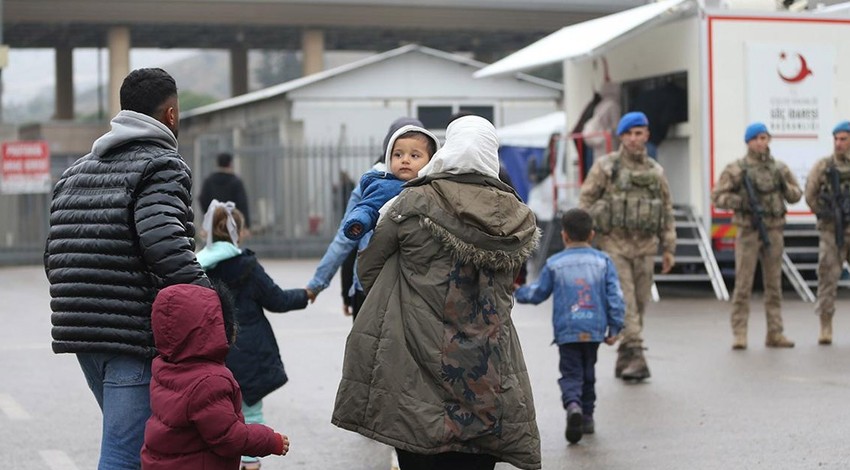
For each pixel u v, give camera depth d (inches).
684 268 805.9
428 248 212.5
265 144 1342.3
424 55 1290.6
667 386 444.8
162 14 1743.4
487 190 215.9
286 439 212.2
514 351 217.8
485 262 212.8
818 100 786.8
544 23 1786.4
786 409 398.0
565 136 931.3
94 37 2098.9
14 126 1254.3
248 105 1397.6
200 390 199.0
